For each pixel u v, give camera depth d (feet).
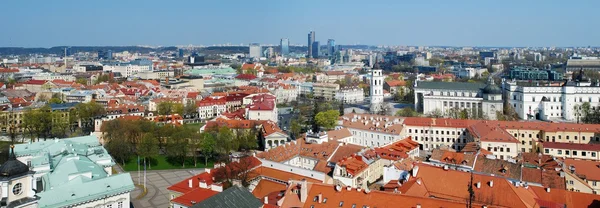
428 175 570.46
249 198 478.59
